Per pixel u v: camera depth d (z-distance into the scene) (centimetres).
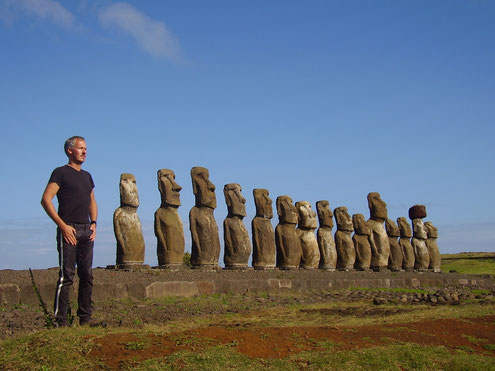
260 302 1680
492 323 1261
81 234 981
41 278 1503
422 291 2411
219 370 782
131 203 2084
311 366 838
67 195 969
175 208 2250
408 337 1050
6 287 1325
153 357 820
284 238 2731
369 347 949
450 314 1374
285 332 1017
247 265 2495
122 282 1569
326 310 1473
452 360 914
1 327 1093
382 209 3456
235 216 2505
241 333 978
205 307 1493
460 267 4516
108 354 827
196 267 2298
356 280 2461
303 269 2788
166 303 1516
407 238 3731
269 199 2681
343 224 3186
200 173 2367
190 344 884
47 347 824
